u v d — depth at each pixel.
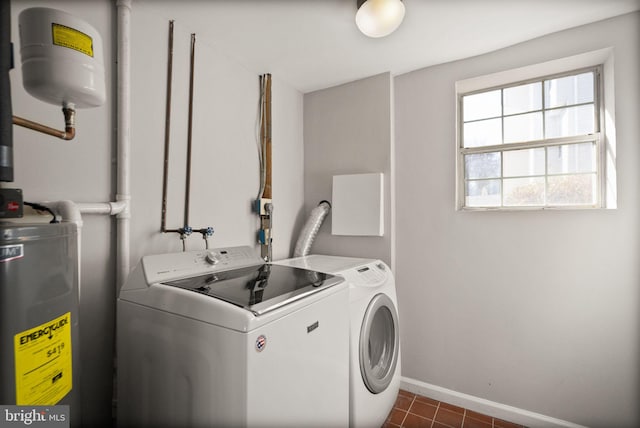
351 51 1.91
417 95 2.17
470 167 2.11
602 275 1.63
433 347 2.09
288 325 1.03
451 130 2.05
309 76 2.26
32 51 0.78
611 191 1.65
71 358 0.80
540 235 1.78
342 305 1.37
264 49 1.87
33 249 0.68
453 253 2.04
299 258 2.19
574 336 1.69
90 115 1.28
